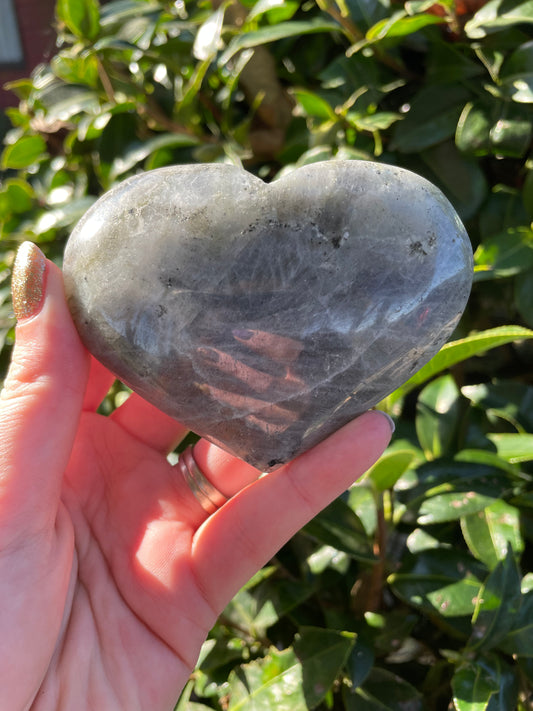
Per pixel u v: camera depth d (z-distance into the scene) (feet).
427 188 0.42
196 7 0.85
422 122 0.67
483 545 0.58
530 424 0.65
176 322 0.42
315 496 0.49
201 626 0.52
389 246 0.41
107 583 0.52
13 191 0.91
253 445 0.47
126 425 0.58
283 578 0.64
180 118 0.80
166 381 0.44
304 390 0.44
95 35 0.80
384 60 0.70
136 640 0.50
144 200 0.42
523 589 0.60
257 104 0.76
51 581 0.46
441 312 0.43
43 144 0.93
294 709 0.54
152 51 0.79
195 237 0.41
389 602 0.68
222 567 0.51
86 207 0.82
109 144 0.80
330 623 0.60
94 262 0.43
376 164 0.43
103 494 0.55
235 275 0.41
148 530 0.54
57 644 0.48
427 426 0.65
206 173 0.42
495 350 0.79
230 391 0.44
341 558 0.63
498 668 0.54
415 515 0.59
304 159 0.70
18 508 0.44
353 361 0.43
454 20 0.66
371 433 0.47
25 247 0.44
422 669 0.65
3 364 0.85
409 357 0.44
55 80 0.90
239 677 0.58
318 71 0.77
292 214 0.41
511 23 0.61
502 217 0.67
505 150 0.64
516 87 0.63
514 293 0.67
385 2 0.68
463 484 0.60
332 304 0.42
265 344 0.42
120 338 0.43
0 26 2.36
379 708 0.57
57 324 0.44
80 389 0.45
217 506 0.56
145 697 0.49
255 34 0.67
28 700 0.44
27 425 0.44
